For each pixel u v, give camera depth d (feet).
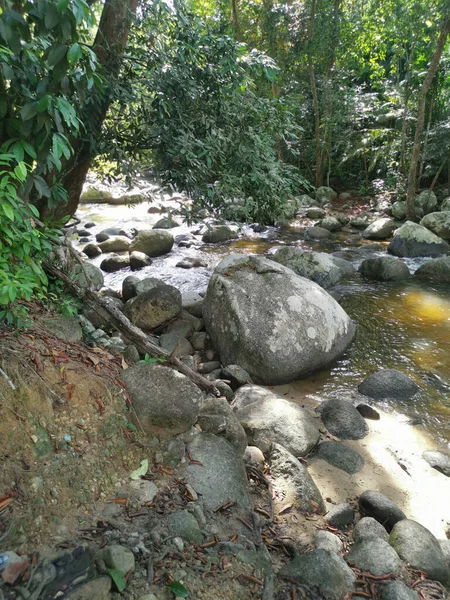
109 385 8.52
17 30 6.82
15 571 5.79
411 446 11.53
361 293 21.67
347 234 33.68
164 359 11.75
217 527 7.43
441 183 42.45
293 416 11.21
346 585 6.89
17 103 8.47
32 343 8.43
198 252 28.02
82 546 6.29
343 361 15.53
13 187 7.38
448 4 30.37
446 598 7.18
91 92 13.05
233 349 14.44
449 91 40.22
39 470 6.87
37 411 7.34
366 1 42.52
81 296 12.38
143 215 37.60
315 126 46.68
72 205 17.94
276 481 9.23
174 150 14.20
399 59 43.37
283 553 7.50
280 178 17.19
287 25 39.83
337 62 44.88
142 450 8.33
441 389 13.97
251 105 16.15
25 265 8.05
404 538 8.06
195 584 6.27
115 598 5.82
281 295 15.14
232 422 9.73
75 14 6.64
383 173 45.52
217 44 14.39
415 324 18.24
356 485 10.01
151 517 7.20
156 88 13.97
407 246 27.96
